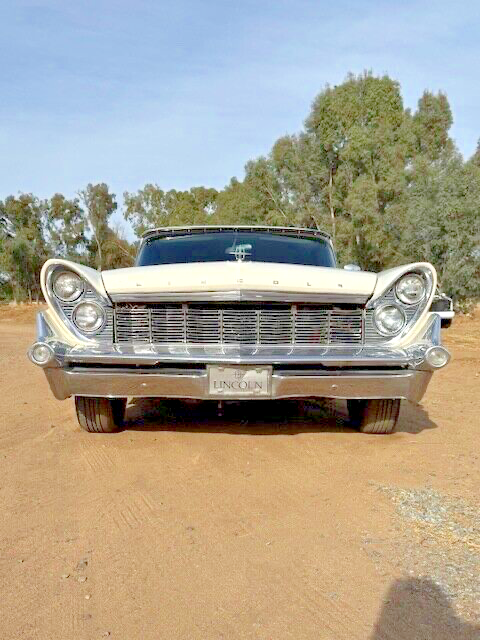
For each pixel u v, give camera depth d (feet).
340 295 12.43
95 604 7.12
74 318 12.59
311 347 12.50
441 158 71.00
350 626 6.64
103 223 173.37
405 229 64.18
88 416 14.28
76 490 10.98
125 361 11.81
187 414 16.96
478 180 55.47
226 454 13.07
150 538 8.93
